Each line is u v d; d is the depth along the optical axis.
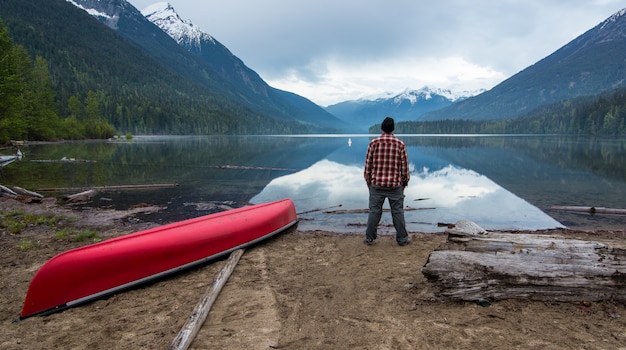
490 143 57.22
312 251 6.03
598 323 3.18
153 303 4.05
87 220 8.43
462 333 3.12
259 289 4.37
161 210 9.63
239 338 3.18
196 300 4.09
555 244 3.65
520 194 12.16
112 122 124.62
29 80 51.91
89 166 21.34
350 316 3.57
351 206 10.42
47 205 10.06
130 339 3.22
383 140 5.88
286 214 7.58
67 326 3.52
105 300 4.18
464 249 3.93
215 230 5.66
